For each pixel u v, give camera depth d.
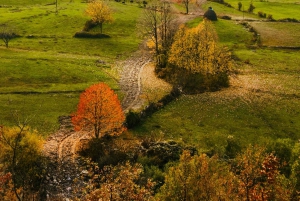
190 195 25.00
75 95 68.88
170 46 93.81
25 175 38.47
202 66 81.62
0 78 73.31
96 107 49.75
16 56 87.69
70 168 43.84
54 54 94.62
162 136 55.78
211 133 57.72
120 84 79.19
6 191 30.94
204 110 67.62
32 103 63.22
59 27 120.75
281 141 43.34
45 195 37.66
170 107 68.31
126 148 48.16
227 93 77.25
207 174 25.77
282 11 158.00
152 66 93.75
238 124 62.88
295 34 124.50
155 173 40.25
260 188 24.39
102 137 52.31
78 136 53.31
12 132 40.06
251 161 25.09
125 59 98.25
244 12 157.12
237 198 24.02
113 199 23.05
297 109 70.62
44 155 45.97
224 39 117.81
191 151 48.25
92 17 117.88
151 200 26.09
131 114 58.84
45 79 75.81
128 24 128.12
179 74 81.50
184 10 152.88
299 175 30.23
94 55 98.81
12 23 120.12
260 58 102.56
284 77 89.19
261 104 72.00
